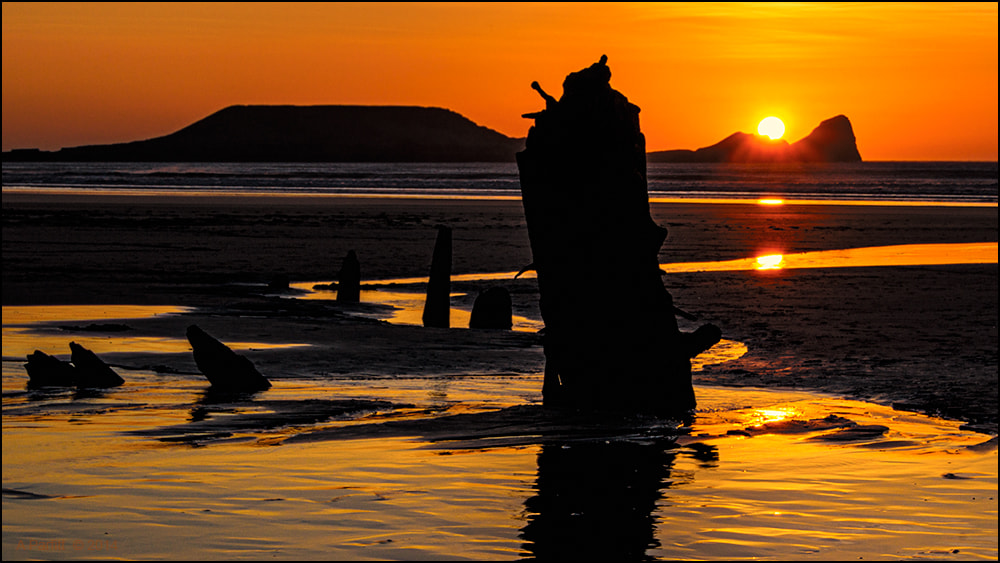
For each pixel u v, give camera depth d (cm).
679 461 1134
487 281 4384
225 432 1300
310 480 1015
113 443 1217
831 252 5778
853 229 7519
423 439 1262
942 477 1068
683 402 1555
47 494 944
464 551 788
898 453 1202
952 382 2023
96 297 3481
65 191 13838
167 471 1055
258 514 881
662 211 9694
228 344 2459
